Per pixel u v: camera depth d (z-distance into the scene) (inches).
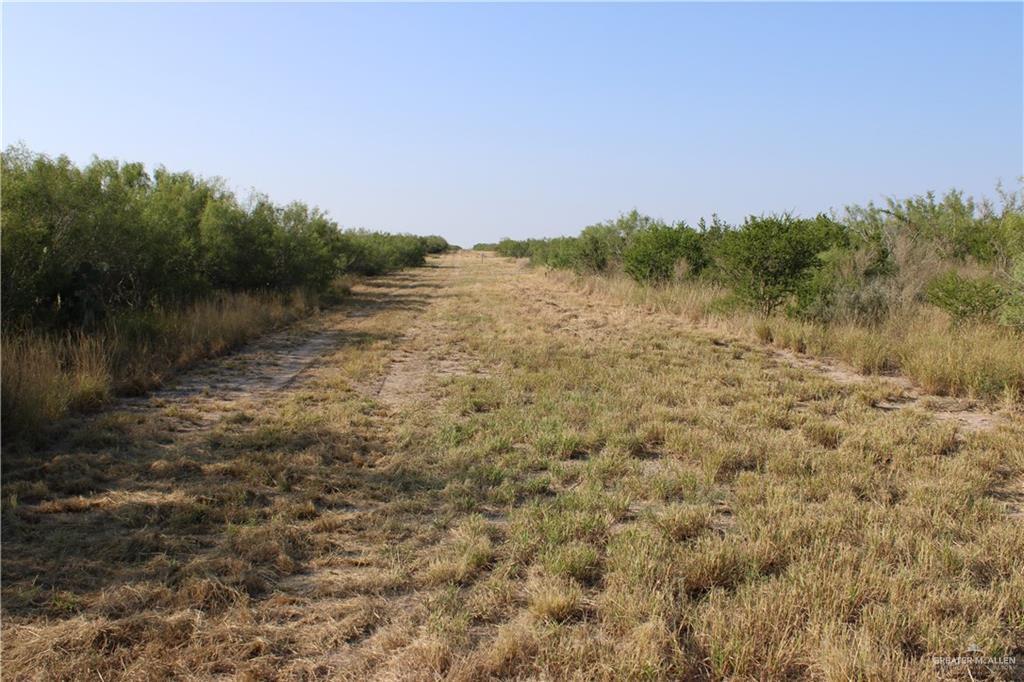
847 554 167.0
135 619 142.7
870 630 138.1
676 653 130.2
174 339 455.2
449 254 3814.0
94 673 126.7
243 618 145.8
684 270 828.0
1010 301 437.1
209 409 323.0
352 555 179.5
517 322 673.6
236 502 207.0
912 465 243.9
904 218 706.2
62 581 159.5
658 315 704.4
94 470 228.7
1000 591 155.6
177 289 576.7
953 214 711.1
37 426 262.4
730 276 671.8
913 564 169.5
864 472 232.4
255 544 179.6
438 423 302.2
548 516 198.4
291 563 170.1
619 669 125.7
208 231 700.0
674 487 224.5
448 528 195.8
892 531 183.3
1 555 170.7
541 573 166.9
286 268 829.8
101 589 156.0
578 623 145.2
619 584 158.1
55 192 422.9
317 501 215.2
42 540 180.4
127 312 474.0
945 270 567.8
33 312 389.1
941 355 383.6
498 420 305.6
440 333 607.5
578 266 1176.8
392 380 407.2
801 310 550.9
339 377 401.4
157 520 195.5
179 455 249.8
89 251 457.1
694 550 175.8
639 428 293.0
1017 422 304.8
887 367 433.7
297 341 552.7
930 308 502.6
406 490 225.1
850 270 562.6
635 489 224.5
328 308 813.2
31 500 205.8
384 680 126.7
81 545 177.6
